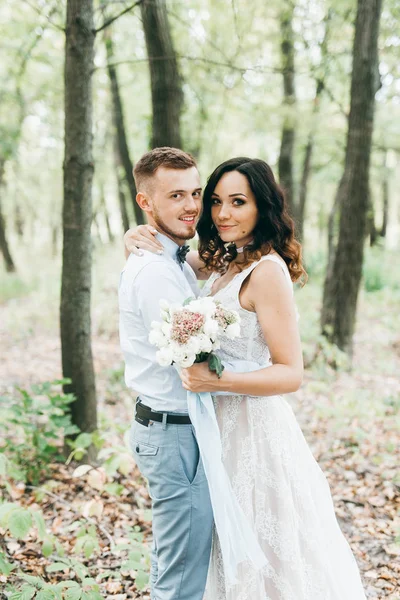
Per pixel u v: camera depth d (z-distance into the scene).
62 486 3.52
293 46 7.78
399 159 14.40
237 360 2.08
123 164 7.96
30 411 3.47
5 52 7.61
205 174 10.29
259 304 2.00
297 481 2.05
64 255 3.66
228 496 1.87
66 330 3.73
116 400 5.76
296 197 10.18
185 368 1.84
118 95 7.96
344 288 6.74
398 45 6.88
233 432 2.07
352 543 3.05
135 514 3.25
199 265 2.55
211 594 2.13
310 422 5.03
